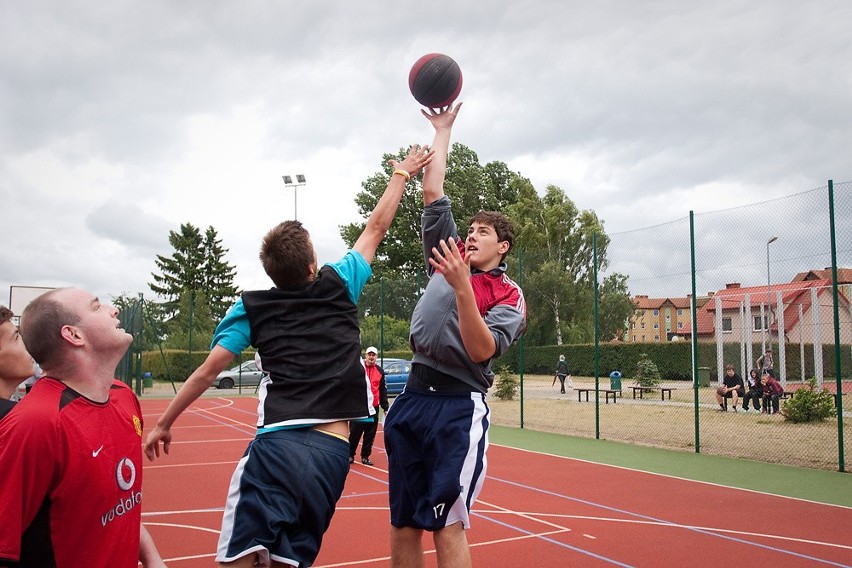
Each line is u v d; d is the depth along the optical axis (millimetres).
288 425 2955
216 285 76875
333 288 3199
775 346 23250
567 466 11258
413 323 3562
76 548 2166
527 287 18844
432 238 3844
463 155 55656
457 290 3057
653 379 22859
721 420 17781
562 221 49531
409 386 3594
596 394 14836
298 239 3156
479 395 3498
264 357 3096
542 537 6836
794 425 16219
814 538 6836
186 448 13664
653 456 12297
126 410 2441
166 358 32656
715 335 24406
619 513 7895
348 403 3084
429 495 3379
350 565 5934
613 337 15875
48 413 2121
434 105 4184
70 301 2316
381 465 11656
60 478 2133
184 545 6551
